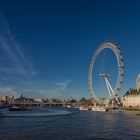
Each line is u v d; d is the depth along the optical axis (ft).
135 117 650.43
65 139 300.40
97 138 308.40
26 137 309.63
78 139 301.02
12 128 392.47
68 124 457.68
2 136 314.96
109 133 345.51
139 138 310.04
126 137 315.99
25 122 492.95
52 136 318.86
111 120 547.08
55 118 604.90
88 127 410.93
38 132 350.43
